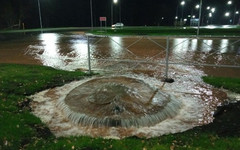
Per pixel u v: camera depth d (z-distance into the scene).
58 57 15.56
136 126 5.46
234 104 6.74
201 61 13.98
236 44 23.78
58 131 5.33
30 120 5.55
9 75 9.44
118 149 4.08
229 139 4.49
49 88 8.28
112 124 5.47
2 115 5.43
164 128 5.45
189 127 5.50
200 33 34.41
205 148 4.11
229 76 10.17
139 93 6.68
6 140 4.34
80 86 7.50
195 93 7.73
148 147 4.16
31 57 15.79
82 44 24.75
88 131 5.31
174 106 6.48
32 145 4.28
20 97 7.13
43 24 67.31
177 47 21.75
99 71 10.84
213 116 6.10
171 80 9.01
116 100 6.10
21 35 38.75
